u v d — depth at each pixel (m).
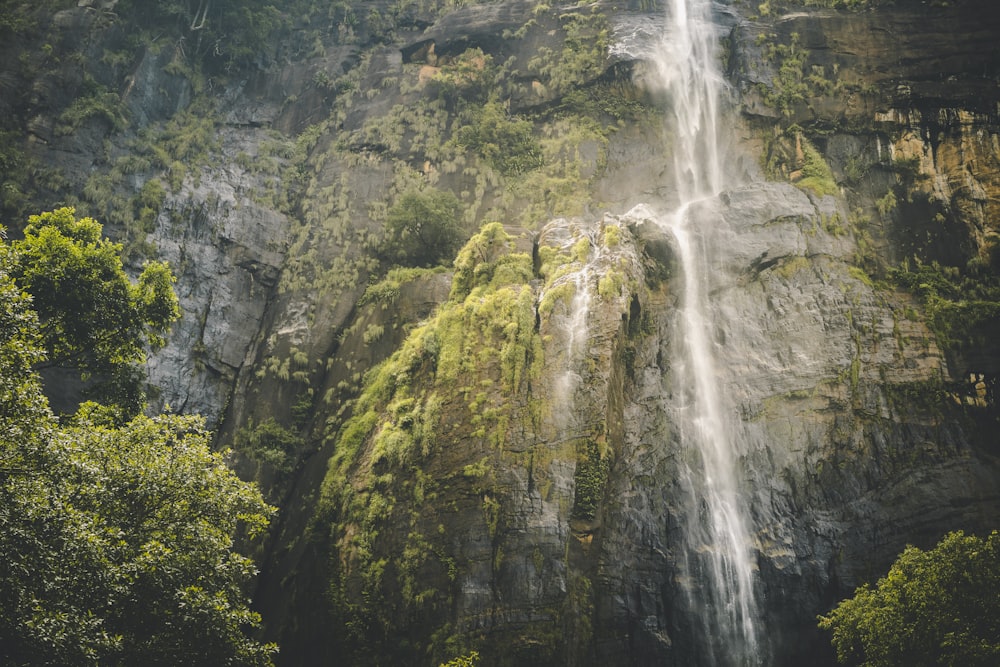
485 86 56.34
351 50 61.19
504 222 49.41
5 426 20.89
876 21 52.56
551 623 33.25
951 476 37.06
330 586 35.44
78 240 33.62
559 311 39.44
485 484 35.59
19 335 23.70
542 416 36.78
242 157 54.12
